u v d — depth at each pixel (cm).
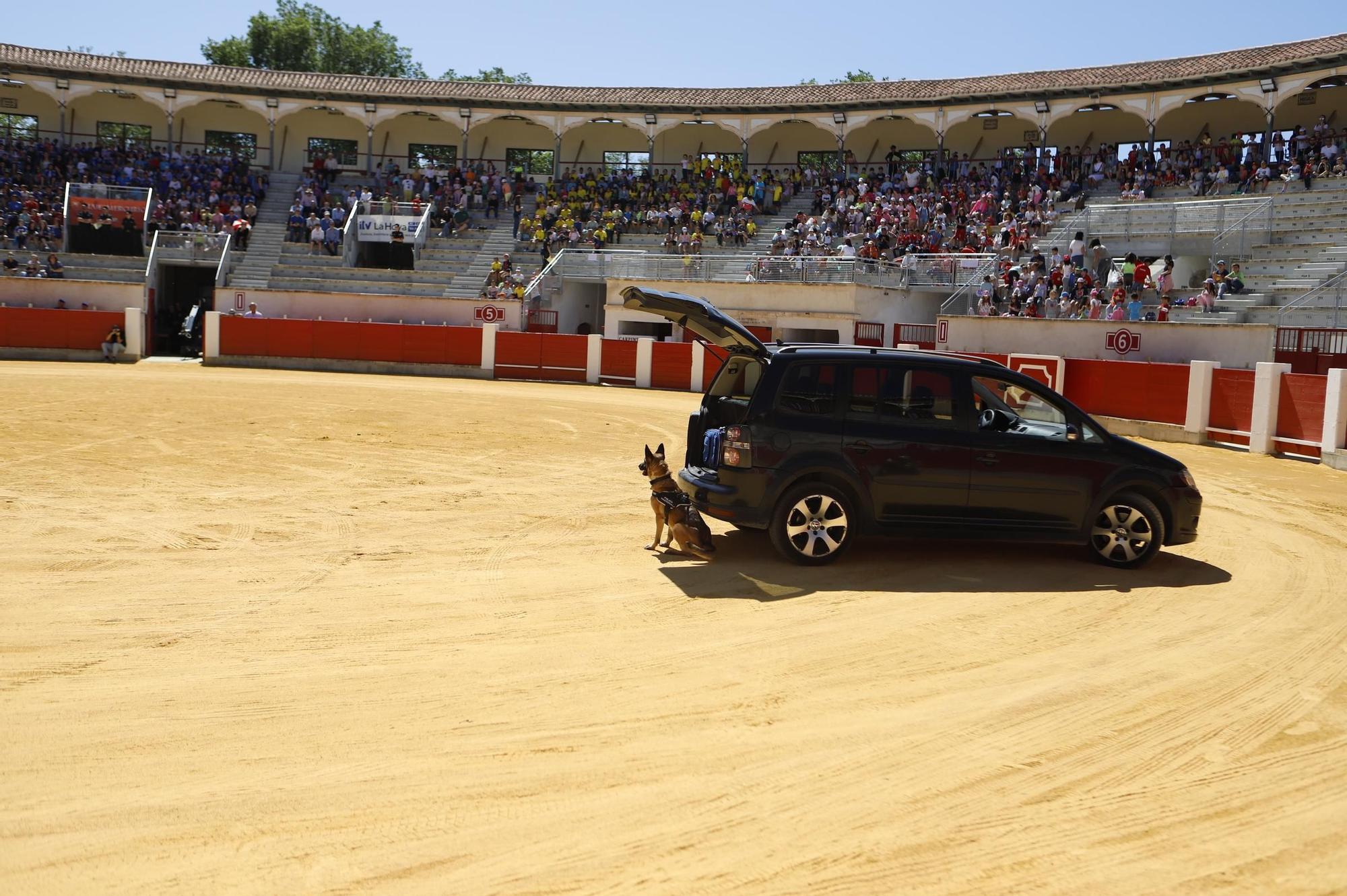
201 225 4431
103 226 4241
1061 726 578
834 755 531
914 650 712
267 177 5016
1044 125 4341
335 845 430
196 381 2950
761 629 751
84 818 448
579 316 4278
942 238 3953
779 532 934
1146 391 2408
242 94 4947
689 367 3525
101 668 636
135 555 925
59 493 1198
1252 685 654
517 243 4538
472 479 1414
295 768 502
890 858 430
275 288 4184
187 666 644
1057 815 471
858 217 4228
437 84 5116
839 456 928
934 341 3525
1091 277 3164
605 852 429
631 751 530
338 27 7862
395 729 552
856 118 4703
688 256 3962
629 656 684
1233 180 3688
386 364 3753
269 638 703
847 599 839
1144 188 3884
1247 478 1681
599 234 4400
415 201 4781
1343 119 3947
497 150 5372
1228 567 1007
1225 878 421
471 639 713
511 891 398
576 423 2200
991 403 958
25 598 780
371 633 720
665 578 892
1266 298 2945
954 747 546
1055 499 950
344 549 975
